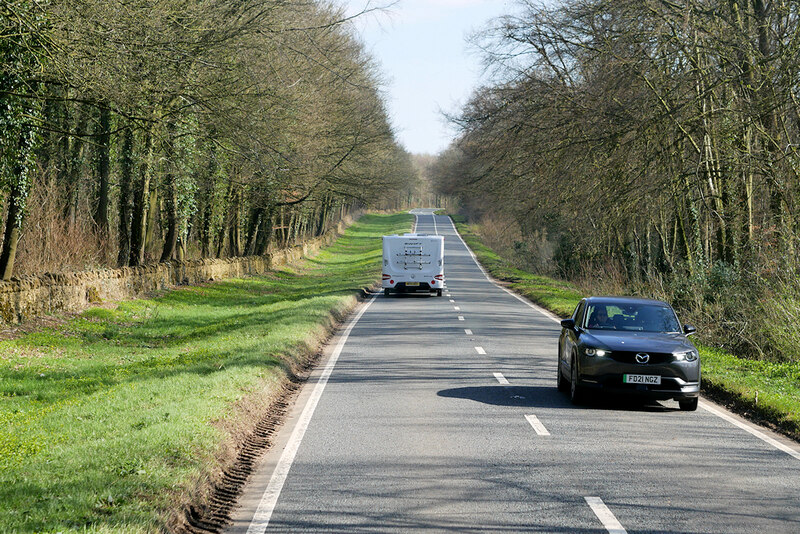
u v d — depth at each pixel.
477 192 55.47
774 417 13.57
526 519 7.85
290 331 24.12
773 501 8.57
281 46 25.27
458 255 97.69
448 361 20.58
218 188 47.75
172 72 23.08
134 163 34.38
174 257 47.22
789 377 17.67
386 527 7.59
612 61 27.08
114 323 27.11
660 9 26.78
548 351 23.06
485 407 14.32
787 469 10.06
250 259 57.25
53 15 18.03
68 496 7.55
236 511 8.24
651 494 8.80
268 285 52.22
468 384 16.98
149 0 21.33
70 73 18.88
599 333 15.09
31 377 17.05
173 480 8.39
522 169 40.34
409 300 44.38
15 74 19.67
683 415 13.99
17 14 17.05
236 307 37.03
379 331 28.27
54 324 24.55
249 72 25.22
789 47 24.11
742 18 28.00
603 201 27.47
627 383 14.12
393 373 18.55
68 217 33.56
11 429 11.38
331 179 53.50
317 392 15.99
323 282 59.16
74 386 15.97
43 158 30.52
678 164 26.14
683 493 8.86
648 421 13.31
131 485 8.06
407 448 11.05
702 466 10.17
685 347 14.46
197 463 9.30
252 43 25.02
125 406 12.78
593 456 10.65
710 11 26.83
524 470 9.85
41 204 29.03
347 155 53.62
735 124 25.22
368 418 13.27
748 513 8.10
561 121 31.33
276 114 29.19
